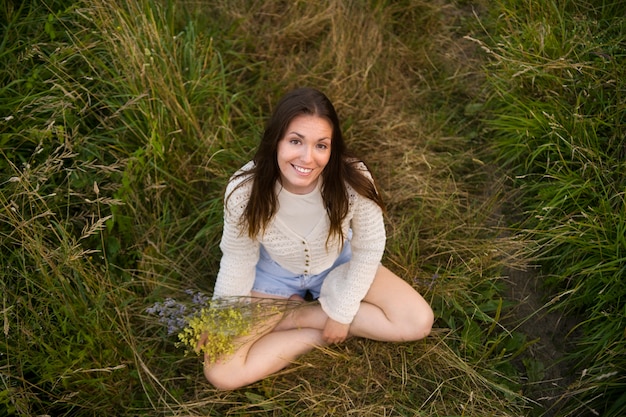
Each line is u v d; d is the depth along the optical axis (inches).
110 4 113.6
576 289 101.9
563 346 105.8
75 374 94.3
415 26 153.7
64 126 106.3
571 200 112.0
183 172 120.4
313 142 79.6
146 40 117.5
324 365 102.7
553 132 114.1
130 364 100.8
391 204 125.2
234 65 141.3
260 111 133.3
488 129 131.6
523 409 99.1
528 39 128.6
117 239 110.1
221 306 95.7
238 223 88.7
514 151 125.6
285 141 80.4
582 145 111.3
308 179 82.0
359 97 141.6
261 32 148.9
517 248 113.8
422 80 145.9
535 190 120.9
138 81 116.5
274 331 102.0
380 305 100.7
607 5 131.3
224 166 122.7
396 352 104.3
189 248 115.7
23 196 99.7
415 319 98.3
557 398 100.0
